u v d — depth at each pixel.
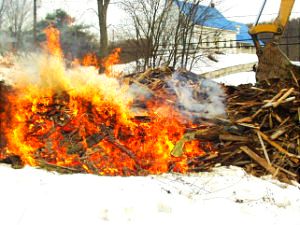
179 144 7.44
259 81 9.77
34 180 5.38
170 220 4.68
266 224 4.94
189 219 4.78
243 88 9.79
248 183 6.23
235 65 37.94
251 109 8.22
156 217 4.69
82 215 4.46
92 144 7.35
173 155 7.32
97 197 4.84
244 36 53.38
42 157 7.16
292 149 7.44
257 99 8.51
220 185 6.13
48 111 7.98
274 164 7.23
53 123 7.72
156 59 28.66
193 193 5.70
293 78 8.86
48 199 4.71
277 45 10.06
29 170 5.99
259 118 7.94
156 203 4.95
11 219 4.25
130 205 4.78
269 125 7.77
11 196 4.76
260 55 10.41
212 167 7.21
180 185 5.91
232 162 7.36
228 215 5.03
